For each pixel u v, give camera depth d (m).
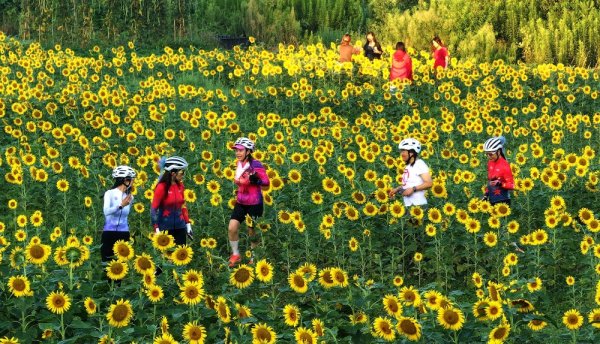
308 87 21.72
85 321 7.64
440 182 12.35
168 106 20.45
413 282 10.84
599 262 10.02
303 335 6.28
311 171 14.52
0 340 6.63
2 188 13.46
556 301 9.98
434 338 6.79
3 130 17.34
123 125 18.56
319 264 11.25
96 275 9.15
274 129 19.23
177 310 7.61
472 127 18.45
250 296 9.43
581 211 10.46
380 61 25.58
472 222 10.70
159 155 15.00
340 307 7.57
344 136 18.48
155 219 10.17
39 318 7.44
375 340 6.95
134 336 7.27
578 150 18.62
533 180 13.17
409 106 22.06
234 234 11.04
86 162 14.23
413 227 11.24
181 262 7.86
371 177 12.80
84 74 23.50
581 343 7.30
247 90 21.89
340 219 11.55
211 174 14.60
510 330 7.12
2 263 8.24
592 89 24.58
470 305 7.30
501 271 10.59
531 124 18.58
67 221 12.38
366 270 11.02
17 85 19.45
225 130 17.91
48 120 18.47
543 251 11.07
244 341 6.84
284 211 11.43
